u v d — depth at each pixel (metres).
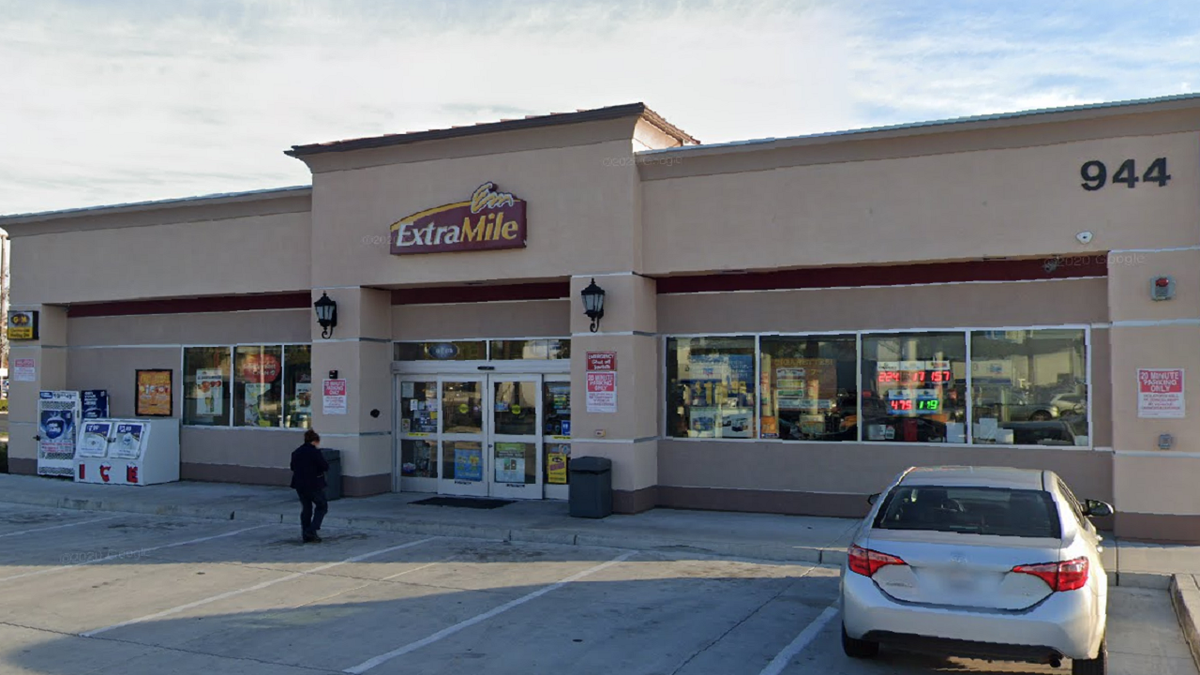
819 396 15.08
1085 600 7.03
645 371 15.69
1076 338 13.68
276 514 15.95
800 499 15.12
